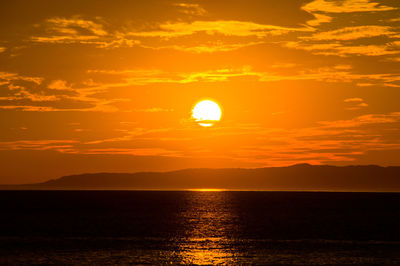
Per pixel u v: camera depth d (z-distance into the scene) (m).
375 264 94.94
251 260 98.69
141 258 100.56
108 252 107.12
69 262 96.50
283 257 101.94
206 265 94.12
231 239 128.12
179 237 131.75
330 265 94.00
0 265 93.81
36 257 101.19
